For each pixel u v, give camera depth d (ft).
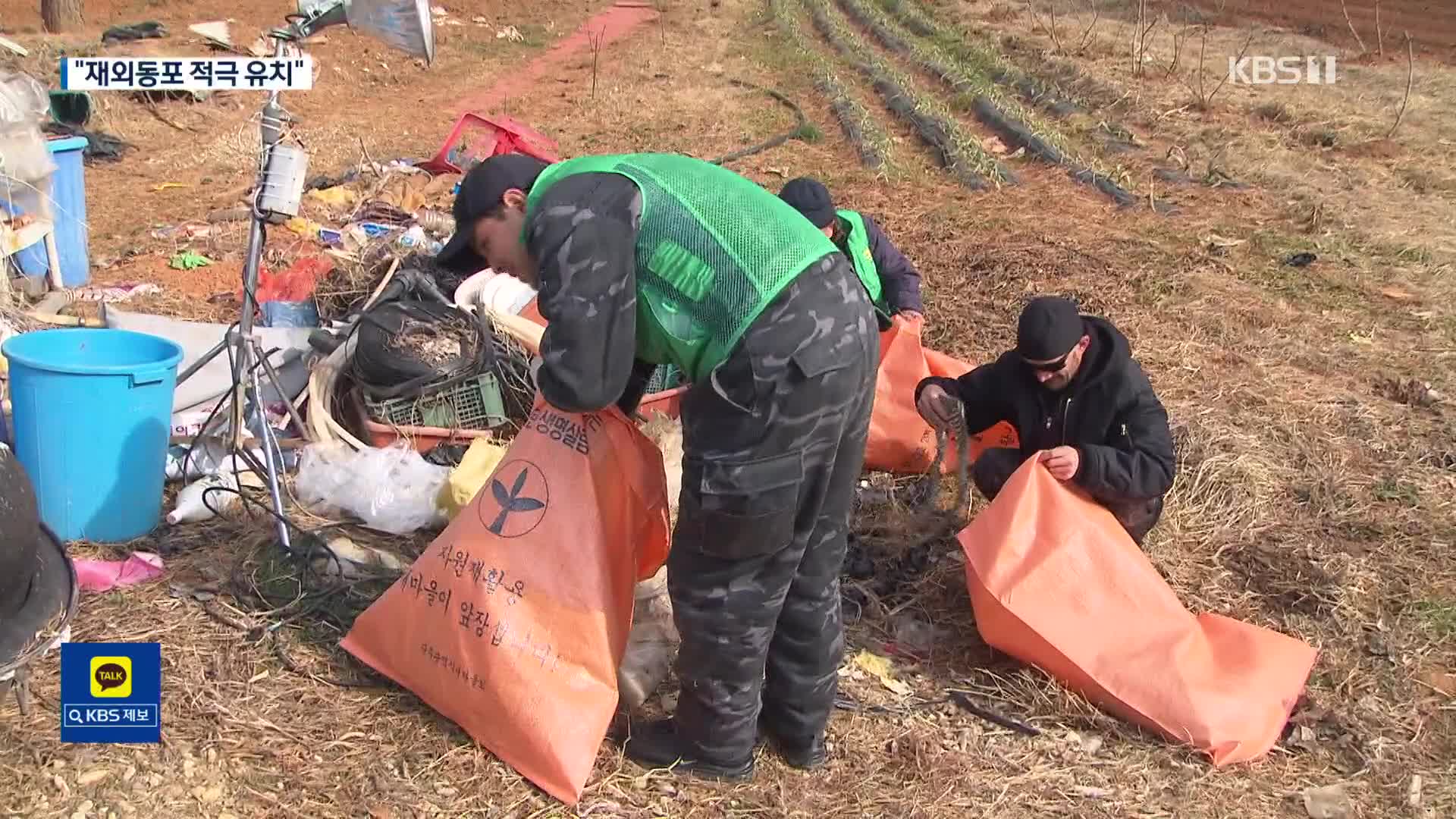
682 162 8.41
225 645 10.48
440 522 12.78
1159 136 33.83
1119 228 25.40
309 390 14.19
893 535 13.62
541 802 9.11
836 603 9.39
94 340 12.17
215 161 29.45
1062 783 9.79
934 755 10.02
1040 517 10.84
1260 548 13.46
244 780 9.00
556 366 7.74
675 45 55.93
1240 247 23.99
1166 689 10.18
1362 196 27.81
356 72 43.93
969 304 20.88
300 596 11.20
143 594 11.08
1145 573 10.71
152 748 9.17
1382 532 13.80
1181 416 16.29
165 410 11.94
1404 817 9.62
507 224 8.38
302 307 17.40
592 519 9.25
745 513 8.10
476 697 9.41
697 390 8.20
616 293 7.64
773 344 7.85
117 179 27.53
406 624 9.85
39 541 8.86
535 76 47.21
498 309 14.74
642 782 9.41
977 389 12.62
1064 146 32.60
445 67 47.52
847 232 14.71
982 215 26.45
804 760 9.73
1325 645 11.83
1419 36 51.88
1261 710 10.20
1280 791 9.78
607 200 7.77
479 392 14.24
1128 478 11.07
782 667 9.45
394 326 14.25
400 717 9.84
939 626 12.10
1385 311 20.80
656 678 10.49
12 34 44.01
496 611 9.33
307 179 26.86
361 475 12.80
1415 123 34.71
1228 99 37.27
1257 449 15.46
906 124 37.47
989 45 50.88
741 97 42.34
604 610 9.27
